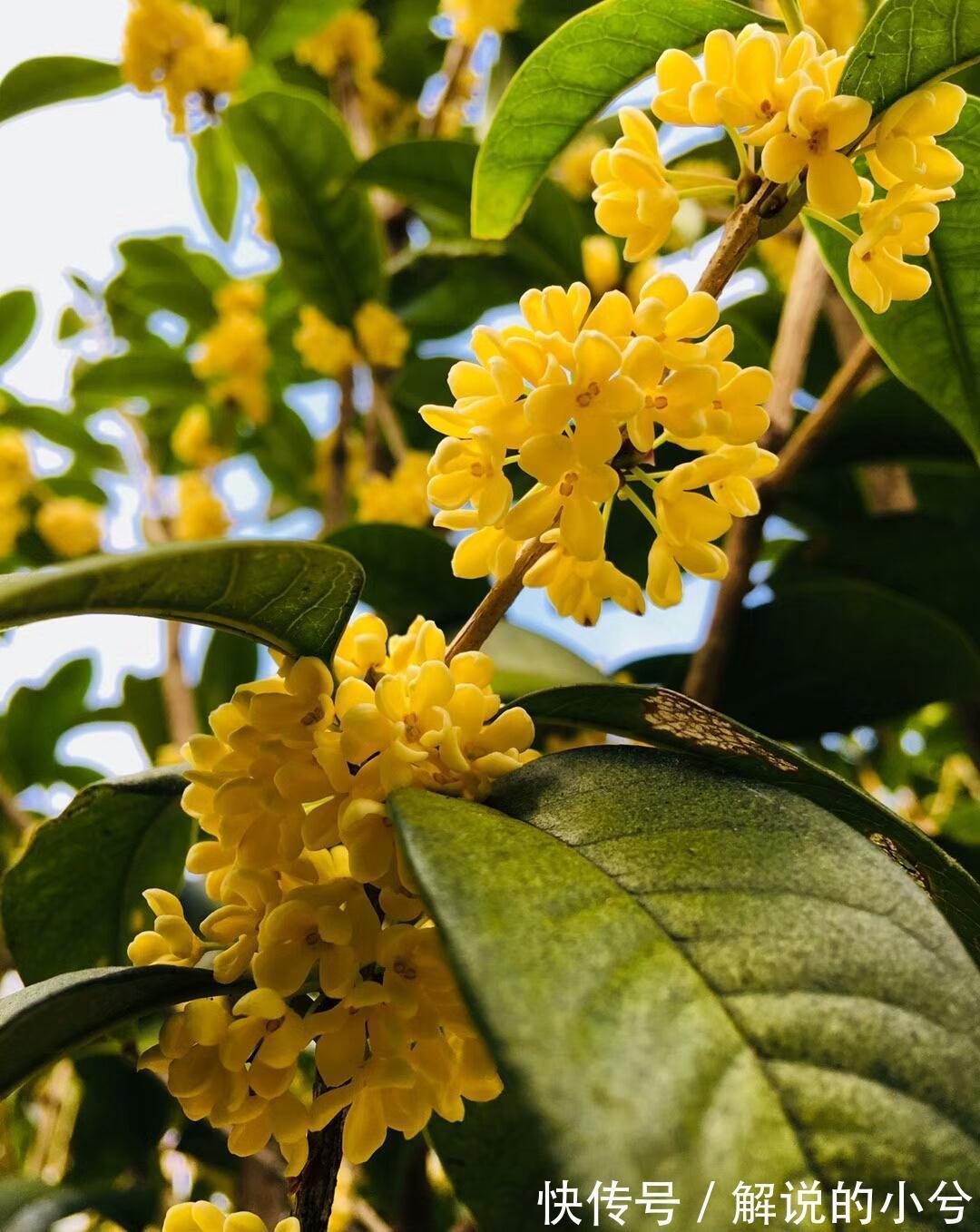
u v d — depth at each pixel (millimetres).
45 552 442
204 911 242
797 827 137
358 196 377
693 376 144
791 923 128
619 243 348
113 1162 314
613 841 136
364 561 292
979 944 164
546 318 150
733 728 155
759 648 289
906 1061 120
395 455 405
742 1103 116
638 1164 112
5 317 491
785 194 155
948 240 196
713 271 155
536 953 121
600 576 155
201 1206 149
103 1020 149
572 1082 114
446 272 416
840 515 345
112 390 465
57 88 390
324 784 142
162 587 140
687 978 123
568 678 268
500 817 137
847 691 291
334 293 393
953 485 363
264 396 432
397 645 153
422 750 141
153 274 479
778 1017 121
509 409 147
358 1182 288
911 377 212
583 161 405
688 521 154
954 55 156
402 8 475
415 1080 139
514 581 158
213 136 434
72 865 197
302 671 143
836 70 157
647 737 171
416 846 128
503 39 442
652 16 181
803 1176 114
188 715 355
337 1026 137
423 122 468
